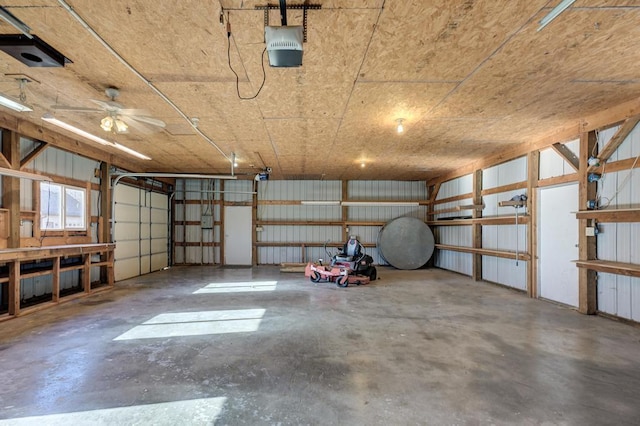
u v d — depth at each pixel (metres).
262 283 7.00
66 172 5.73
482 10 2.12
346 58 2.75
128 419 2.12
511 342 3.45
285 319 4.31
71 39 2.46
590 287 4.48
